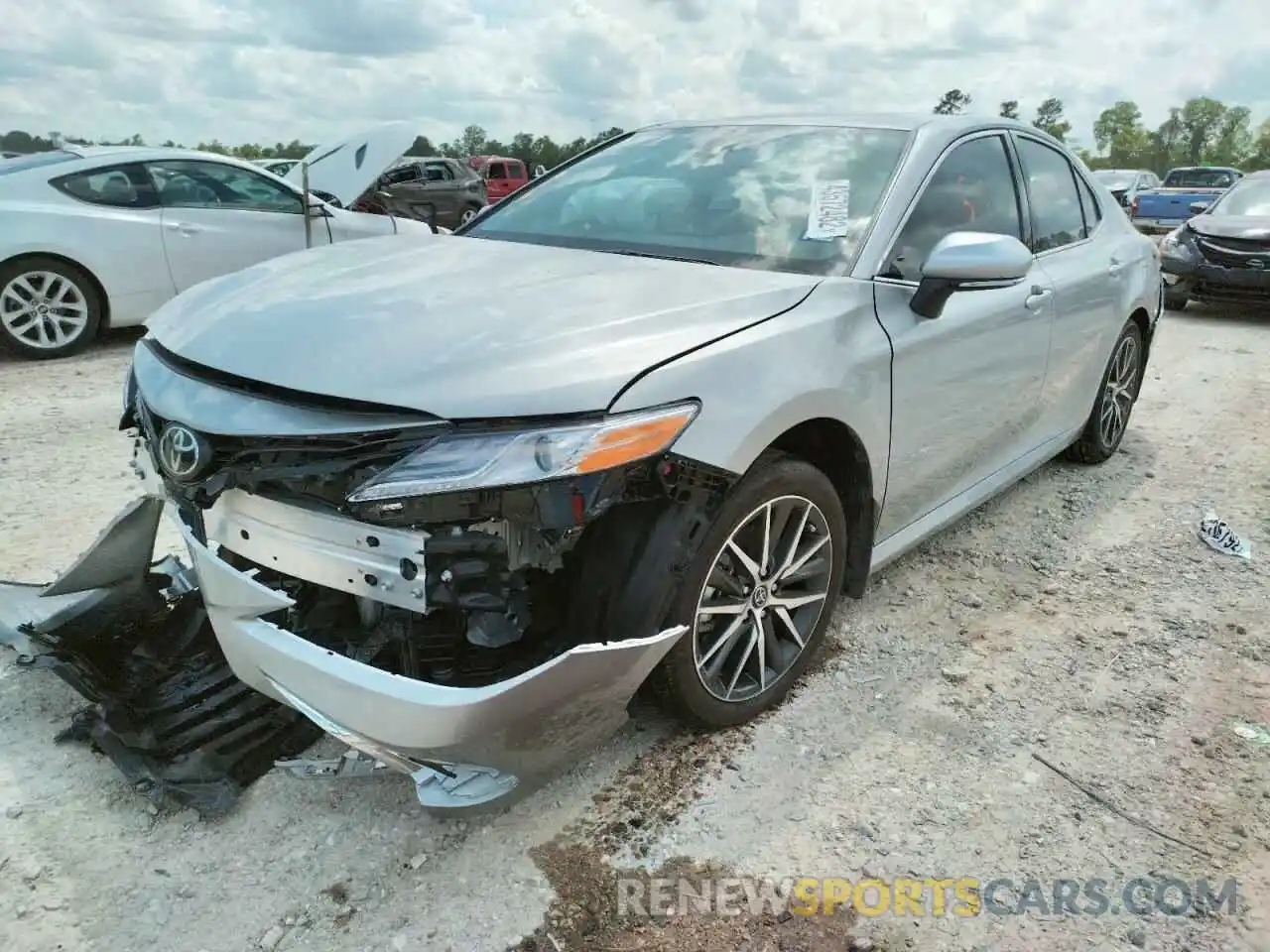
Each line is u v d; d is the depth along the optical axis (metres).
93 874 2.20
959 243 2.80
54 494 4.31
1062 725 2.88
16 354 7.28
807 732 2.80
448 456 2.00
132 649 2.88
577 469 2.03
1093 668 3.20
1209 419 6.24
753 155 3.44
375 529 2.06
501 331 2.26
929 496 3.39
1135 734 2.85
